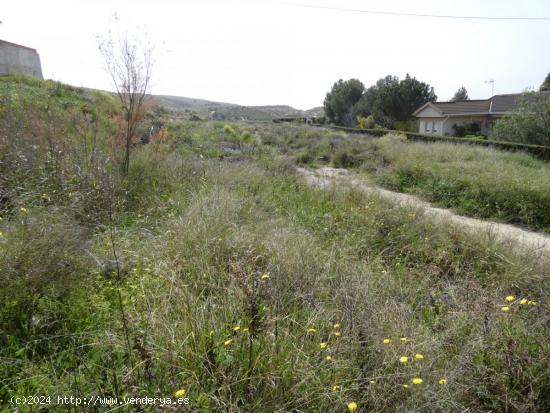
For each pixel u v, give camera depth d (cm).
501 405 206
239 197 552
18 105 804
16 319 234
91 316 250
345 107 4000
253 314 226
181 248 348
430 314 299
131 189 542
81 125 662
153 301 268
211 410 180
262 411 180
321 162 1396
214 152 1021
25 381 192
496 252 438
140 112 652
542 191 767
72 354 212
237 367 201
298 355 207
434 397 187
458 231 494
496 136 1766
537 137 1573
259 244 368
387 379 203
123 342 217
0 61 1608
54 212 388
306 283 308
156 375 194
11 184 448
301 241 387
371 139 1852
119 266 318
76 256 291
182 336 219
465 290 333
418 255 448
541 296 349
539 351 231
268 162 948
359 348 225
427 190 918
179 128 1352
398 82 3462
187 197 540
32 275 247
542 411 206
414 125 3091
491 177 873
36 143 541
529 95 1712
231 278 294
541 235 658
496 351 233
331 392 191
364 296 284
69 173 496
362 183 805
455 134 2630
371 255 435
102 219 432
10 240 273
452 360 227
